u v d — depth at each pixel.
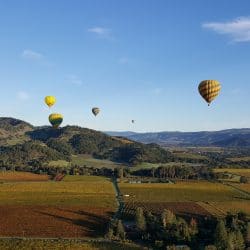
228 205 145.12
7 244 96.50
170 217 108.50
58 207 140.12
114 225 109.75
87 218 125.56
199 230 105.25
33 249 92.94
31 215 128.50
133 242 101.94
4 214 129.50
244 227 102.94
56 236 106.94
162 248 96.19
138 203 147.88
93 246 95.94
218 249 91.00
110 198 158.75
